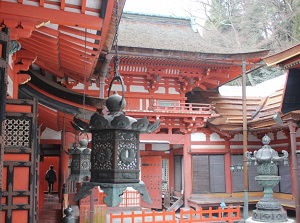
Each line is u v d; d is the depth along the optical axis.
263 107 24.94
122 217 16.52
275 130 23.86
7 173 7.06
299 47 13.69
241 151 25.30
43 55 10.77
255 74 41.34
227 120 23.80
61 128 18.03
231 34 40.66
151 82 23.42
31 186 7.18
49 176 27.41
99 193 19.91
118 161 4.13
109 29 9.14
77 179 7.32
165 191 27.27
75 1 6.29
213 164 24.75
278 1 36.28
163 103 23.88
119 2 6.89
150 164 24.88
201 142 24.59
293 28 35.28
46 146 24.33
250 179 25.20
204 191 24.25
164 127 23.67
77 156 7.48
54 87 11.75
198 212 17.84
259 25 38.75
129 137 4.26
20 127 7.30
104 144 4.23
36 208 8.76
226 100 26.56
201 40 26.55
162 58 20.94
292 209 20.08
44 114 15.16
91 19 6.42
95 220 16.25
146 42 23.62
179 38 26.00
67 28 7.76
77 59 10.81
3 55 5.01
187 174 23.86
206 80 24.59
